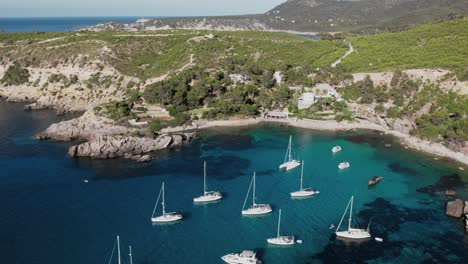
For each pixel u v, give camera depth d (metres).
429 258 82.44
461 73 161.25
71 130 157.25
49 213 99.50
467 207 98.75
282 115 185.50
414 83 171.25
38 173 123.81
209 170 127.25
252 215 99.75
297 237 90.38
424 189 114.31
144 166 130.38
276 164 132.88
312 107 183.62
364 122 176.25
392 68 190.25
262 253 84.62
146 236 90.31
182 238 89.75
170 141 149.50
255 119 184.12
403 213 100.56
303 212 101.44
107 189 113.25
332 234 91.56
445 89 160.88
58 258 81.81
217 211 101.81
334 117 179.62
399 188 115.00
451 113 150.25
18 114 195.50
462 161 135.00
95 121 163.12
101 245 86.50
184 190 113.00
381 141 156.62
